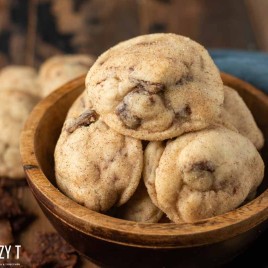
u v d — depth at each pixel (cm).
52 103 40
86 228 34
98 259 36
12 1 71
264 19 71
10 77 51
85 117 37
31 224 42
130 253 34
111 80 36
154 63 35
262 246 40
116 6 72
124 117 35
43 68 52
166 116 35
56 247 41
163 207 35
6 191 45
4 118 47
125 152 36
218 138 35
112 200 36
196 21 71
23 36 67
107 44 67
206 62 37
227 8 73
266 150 41
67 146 37
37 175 36
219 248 34
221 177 35
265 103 41
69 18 70
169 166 35
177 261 34
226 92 40
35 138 38
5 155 46
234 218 34
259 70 46
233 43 68
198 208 35
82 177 36
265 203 34
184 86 35
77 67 50
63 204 35
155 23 70
